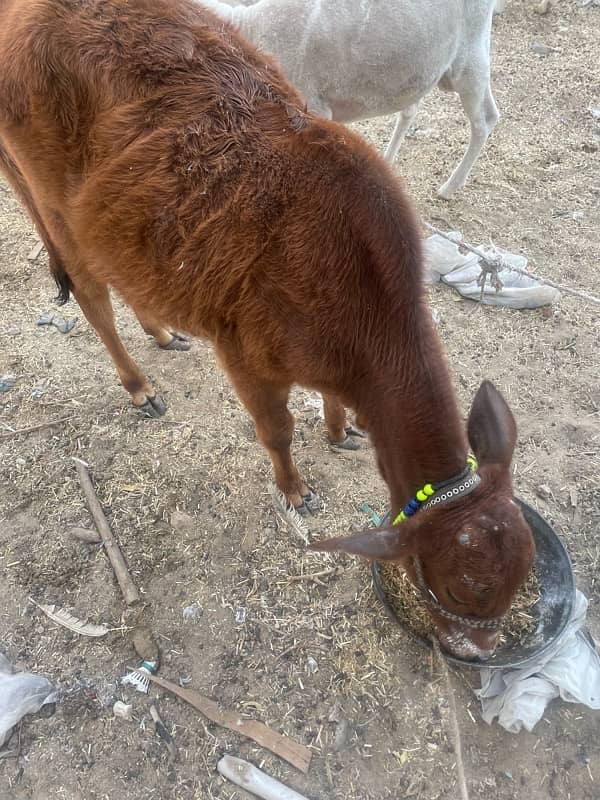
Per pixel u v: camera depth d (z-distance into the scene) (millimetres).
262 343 936
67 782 992
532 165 2127
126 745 1023
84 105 936
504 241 1867
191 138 877
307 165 848
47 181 1049
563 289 1521
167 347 1593
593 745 1013
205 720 1045
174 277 945
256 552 1225
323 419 1451
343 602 1159
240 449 1385
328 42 1499
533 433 1428
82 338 1611
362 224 826
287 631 1131
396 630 1120
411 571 894
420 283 862
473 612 832
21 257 1819
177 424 1432
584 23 2807
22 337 1606
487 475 812
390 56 1549
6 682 1043
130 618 1149
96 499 1293
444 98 2465
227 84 894
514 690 1012
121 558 1211
